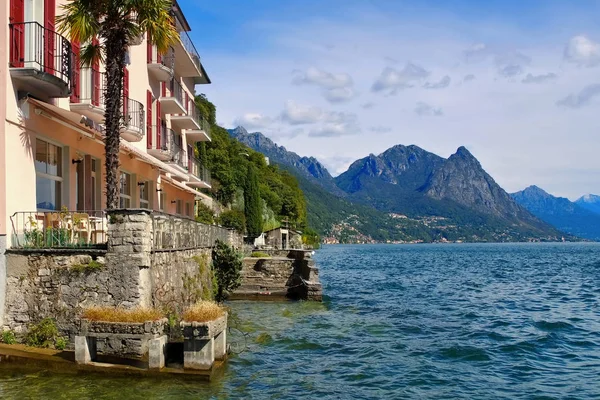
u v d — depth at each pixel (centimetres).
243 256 3528
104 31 1627
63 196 1831
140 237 1445
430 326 2450
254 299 3431
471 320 2664
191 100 3772
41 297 1447
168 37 1656
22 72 1474
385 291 4203
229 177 8394
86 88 1934
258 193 7038
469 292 4222
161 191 3084
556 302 3550
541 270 7469
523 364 1769
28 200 1559
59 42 1712
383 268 7844
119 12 1612
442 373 1634
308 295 3347
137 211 1452
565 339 2180
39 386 1260
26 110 1550
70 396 1204
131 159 2491
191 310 1392
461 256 13475
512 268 8000
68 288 1444
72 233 1631
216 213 6694
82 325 1337
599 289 4553
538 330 2388
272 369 1605
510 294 4088
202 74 4203
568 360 1834
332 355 1830
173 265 1783
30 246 1499
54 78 1556
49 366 1334
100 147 2130
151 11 1598
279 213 10944
